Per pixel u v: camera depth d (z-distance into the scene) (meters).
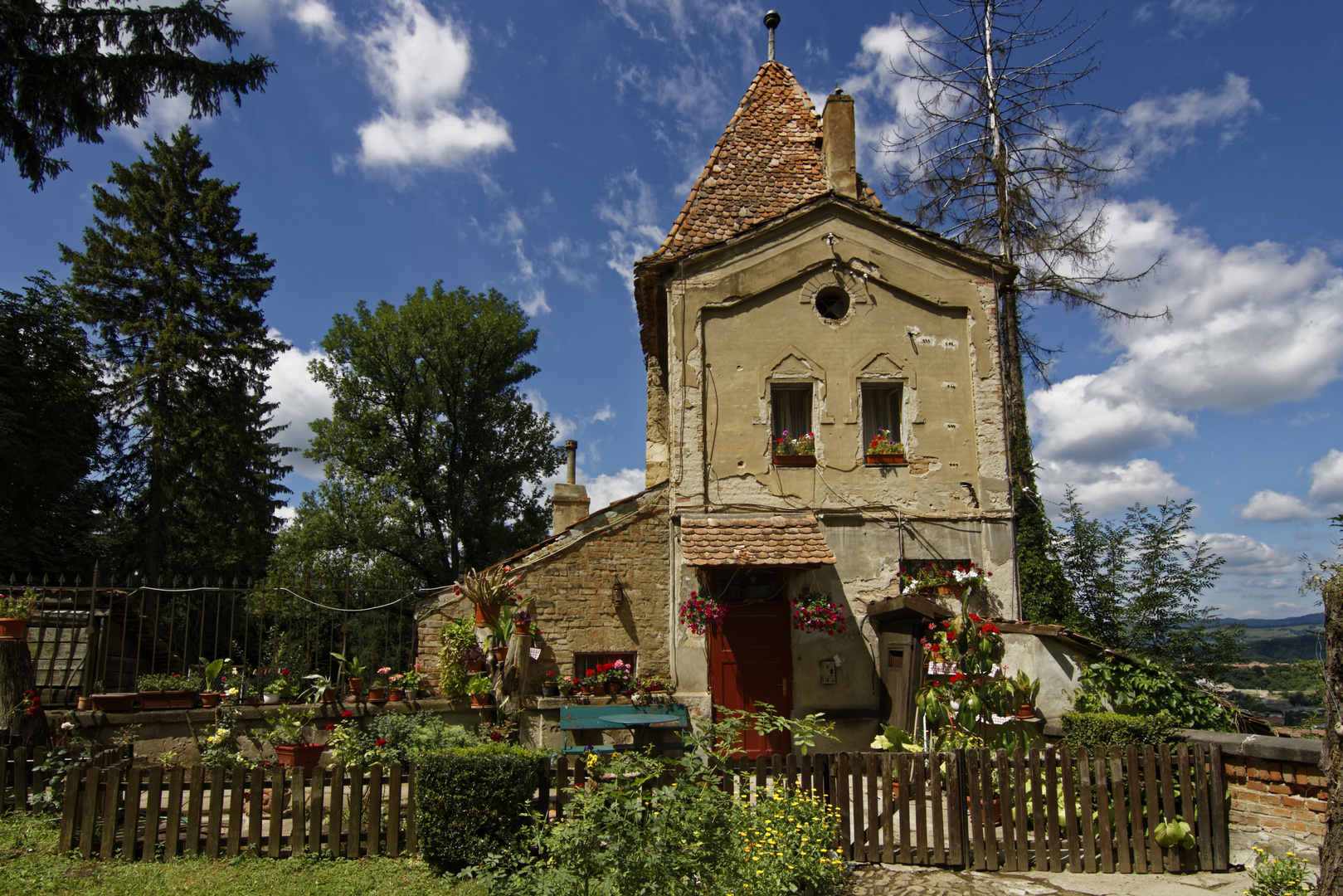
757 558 10.62
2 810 6.86
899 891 6.18
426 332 34.25
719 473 11.73
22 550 21.39
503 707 10.30
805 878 5.86
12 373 20.98
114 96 10.91
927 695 8.38
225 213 28.28
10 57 10.44
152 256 26.08
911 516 11.67
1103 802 6.80
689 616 10.81
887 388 12.33
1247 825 6.82
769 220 12.29
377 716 9.59
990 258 12.39
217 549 27.00
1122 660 9.09
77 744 7.82
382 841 6.64
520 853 6.11
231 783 6.55
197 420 25.81
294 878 5.98
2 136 11.12
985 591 11.45
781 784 6.66
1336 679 4.86
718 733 7.96
